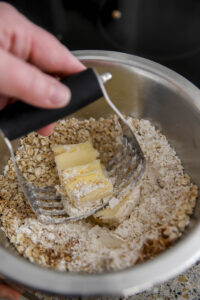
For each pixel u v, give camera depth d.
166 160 0.51
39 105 0.38
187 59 0.59
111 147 0.53
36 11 0.65
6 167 0.51
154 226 0.45
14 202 0.48
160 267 0.36
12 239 0.45
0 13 0.42
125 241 0.45
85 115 0.55
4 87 0.37
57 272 0.36
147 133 0.53
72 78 0.38
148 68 0.48
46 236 0.46
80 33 0.62
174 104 0.49
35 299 0.45
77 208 0.47
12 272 0.36
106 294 0.35
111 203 0.47
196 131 0.47
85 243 0.46
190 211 0.44
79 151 0.50
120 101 0.54
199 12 0.63
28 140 0.53
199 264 0.46
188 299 0.45
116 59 0.49
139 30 0.62
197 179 0.48
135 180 0.49
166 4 0.64
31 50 0.44
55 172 0.51
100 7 0.65
